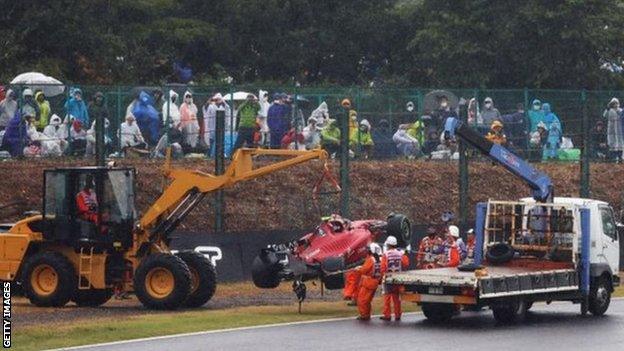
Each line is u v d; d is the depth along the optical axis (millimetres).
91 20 189250
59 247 112312
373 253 103312
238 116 143625
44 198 112188
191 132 143125
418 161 155125
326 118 148125
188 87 144750
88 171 111438
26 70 176125
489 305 102000
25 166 137250
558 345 89125
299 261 109688
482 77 194250
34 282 110188
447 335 93812
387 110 152750
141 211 136250
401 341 90000
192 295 109250
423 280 101438
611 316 110438
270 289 125312
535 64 193625
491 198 159250
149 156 141875
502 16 196000
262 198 145250
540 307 118812
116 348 84875
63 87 138875
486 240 112875
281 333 93500
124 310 107188
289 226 144875
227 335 92000
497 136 120438
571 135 161125
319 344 87750
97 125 122312
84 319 99938
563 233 110562
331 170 148875
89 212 111312
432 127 154500
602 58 196375
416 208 151625
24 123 137000
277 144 145500
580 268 109750
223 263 127625
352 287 110250
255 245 130000
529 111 158000
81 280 111062
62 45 186000
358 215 148250
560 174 160250
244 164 112688
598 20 193875
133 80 195125
